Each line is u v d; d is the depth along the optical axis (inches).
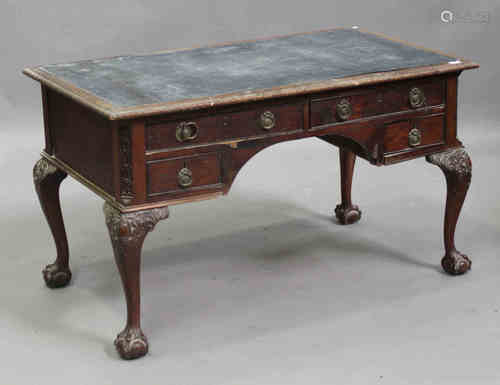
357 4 237.9
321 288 178.5
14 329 167.8
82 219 202.8
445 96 173.3
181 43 236.5
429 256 188.2
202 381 155.8
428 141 173.9
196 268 185.0
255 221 202.1
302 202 209.9
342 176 197.9
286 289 178.2
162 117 152.9
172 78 163.3
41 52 233.1
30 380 156.6
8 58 232.5
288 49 178.4
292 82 161.3
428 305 173.3
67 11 231.5
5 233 197.2
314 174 222.4
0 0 229.5
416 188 215.0
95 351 162.7
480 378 155.6
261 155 231.6
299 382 155.2
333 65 169.8
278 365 158.9
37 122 235.5
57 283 178.5
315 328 167.5
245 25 237.1
